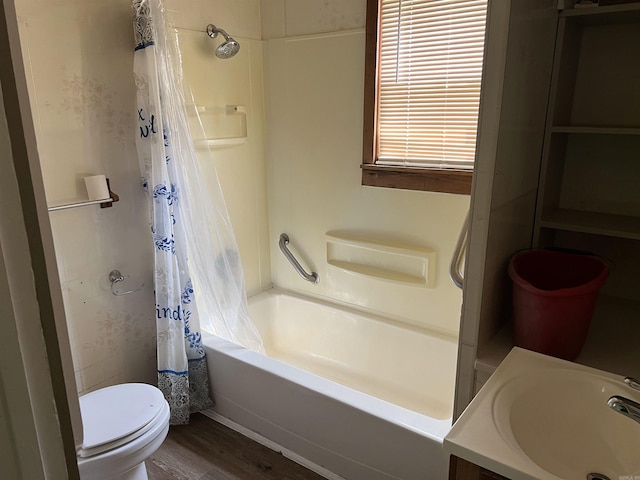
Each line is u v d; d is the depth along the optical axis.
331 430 1.92
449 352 2.36
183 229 2.18
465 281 1.47
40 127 1.85
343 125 2.53
